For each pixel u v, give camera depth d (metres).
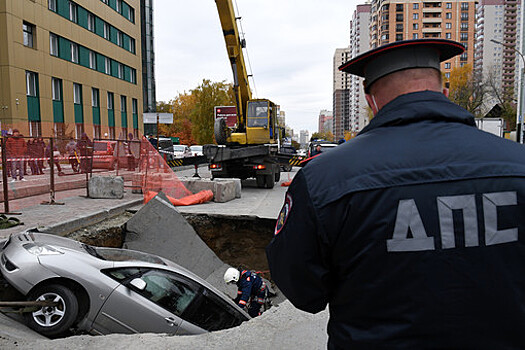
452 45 1.19
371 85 1.30
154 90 50.91
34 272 4.18
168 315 4.59
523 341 1.06
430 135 1.14
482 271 1.03
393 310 1.07
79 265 4.31
